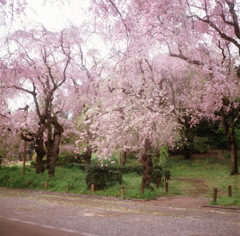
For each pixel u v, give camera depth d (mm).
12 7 7293
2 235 6477
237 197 15281
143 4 10469
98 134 16703
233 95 23359
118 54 14156
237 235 7227
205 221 8984
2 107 22625
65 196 16234
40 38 20375
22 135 23344
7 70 18750
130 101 16406
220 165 31531
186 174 28219
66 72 23891
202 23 15969
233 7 13852
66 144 31500
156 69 19891
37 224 7871
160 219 9266
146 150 16859
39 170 24547
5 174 23125
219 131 33906
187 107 23578
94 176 17594
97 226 7973
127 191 16172
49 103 23109
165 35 12523
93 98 20891
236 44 14711
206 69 18375
